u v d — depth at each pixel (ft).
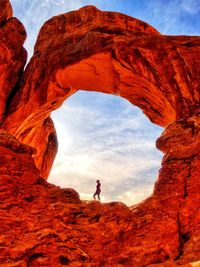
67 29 63.16
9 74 59.41
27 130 63.87
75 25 63.05
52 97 60.49
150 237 36.52
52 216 36.06
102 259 34.94
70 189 38.75
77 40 60.44
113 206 38.22
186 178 40.14
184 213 38.19
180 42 52.60
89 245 35.37
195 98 49.65
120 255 35.40
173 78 51.85
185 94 50.65
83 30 61.87
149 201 39.01
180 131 44.42
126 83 59.88
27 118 59.31
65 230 35.63
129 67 56.13
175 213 38.32
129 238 36.37
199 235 36.50
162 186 40.11
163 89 54.08
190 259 34.88
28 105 58.75
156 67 53.36
